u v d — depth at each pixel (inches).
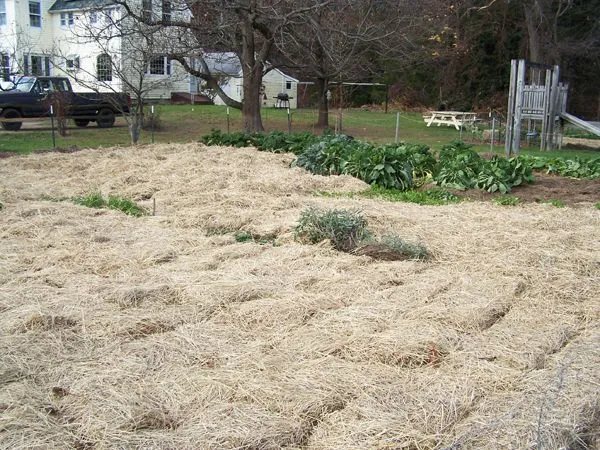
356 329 181.5
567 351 173.5
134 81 1126.4
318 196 404.5
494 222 320.5
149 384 152.3
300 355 169.2
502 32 1424.7
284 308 195.9
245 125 864.3
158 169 475.8
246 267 237.6
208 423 135.8
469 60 1491.1
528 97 777.6
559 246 270.7
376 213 325.4
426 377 156.7
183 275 227.6
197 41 823.7
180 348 171.0
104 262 243.4
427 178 477.1
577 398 143.9
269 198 375.6
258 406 143.6
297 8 778.2
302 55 936.3
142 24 882.8
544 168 543.8
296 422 137.6
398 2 992.2
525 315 200.4
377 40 887.7
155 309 198.5
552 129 781.3
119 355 166.9
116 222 313.1
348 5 850.8
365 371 159.6
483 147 801.6
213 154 561.9
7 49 1216.2
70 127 915.4
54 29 1331.2
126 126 936.9
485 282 227.1
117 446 128.3
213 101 1424.7
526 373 160.6
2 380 151.9
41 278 223.1
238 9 762.2
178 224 316.5
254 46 917.2
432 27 1124.5
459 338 180.9
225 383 152.5
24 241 273.3
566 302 213.6
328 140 565.9
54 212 328.2
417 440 132.0
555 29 1266.0
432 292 214.2
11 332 179.0
